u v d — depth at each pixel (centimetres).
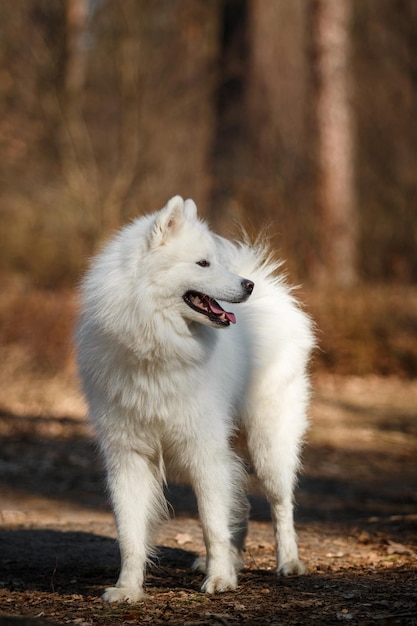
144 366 547
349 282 1858
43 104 1825
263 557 700
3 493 976
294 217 1822
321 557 692
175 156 2030
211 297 552
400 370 1739
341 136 1961
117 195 1859
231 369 595
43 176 1919
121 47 1845
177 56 2005
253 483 1056
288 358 670
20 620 430
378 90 2692
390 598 536
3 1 1803
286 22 2111
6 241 2088
